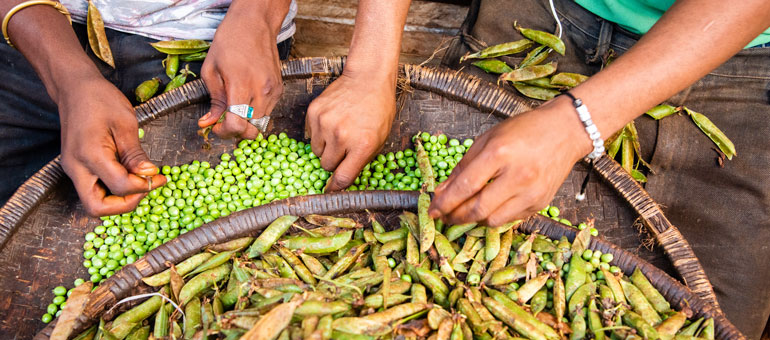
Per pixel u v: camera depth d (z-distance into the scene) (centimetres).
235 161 221
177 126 216
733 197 225
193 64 242
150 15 231
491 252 161
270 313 133
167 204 209
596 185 208
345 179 187
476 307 147
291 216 171
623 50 235
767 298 230
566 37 244
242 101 186
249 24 195
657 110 226
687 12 136
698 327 150
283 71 217
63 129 166
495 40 250
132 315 155
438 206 137
